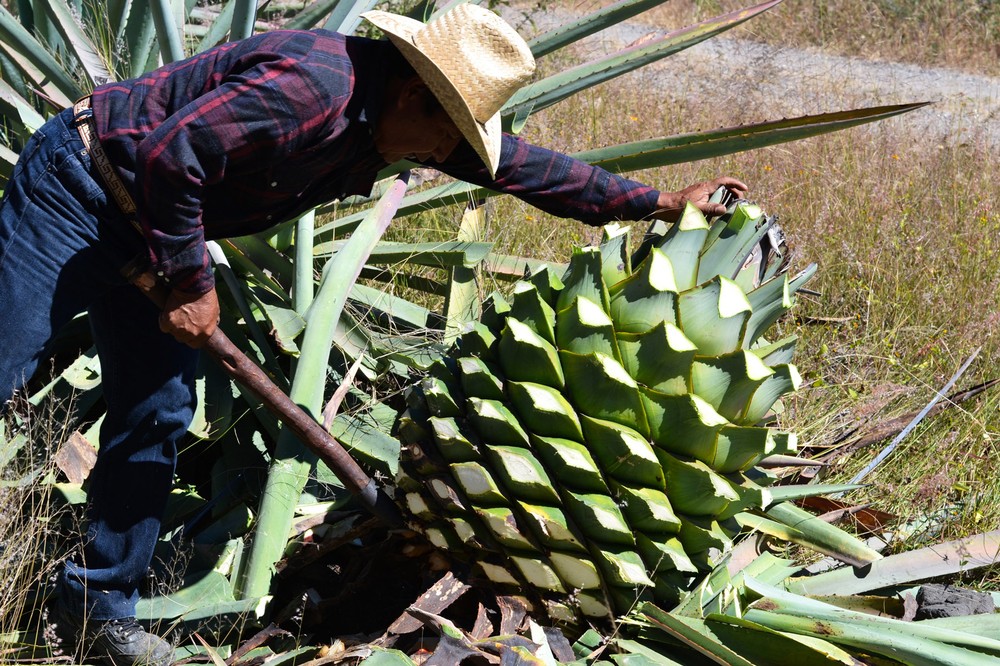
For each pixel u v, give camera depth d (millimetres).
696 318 2297
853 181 5672
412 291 4043
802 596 2496
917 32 11539
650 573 2383
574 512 2311
